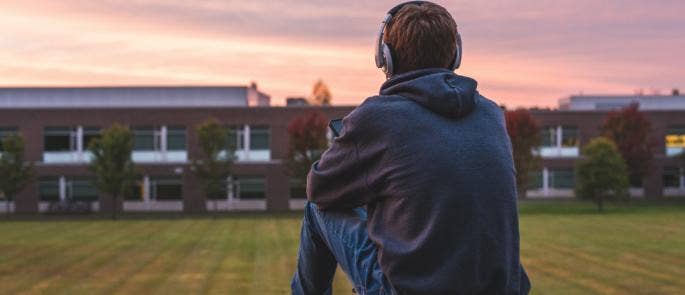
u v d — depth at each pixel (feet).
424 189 5.69
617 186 183.83
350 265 6.18
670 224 138.51
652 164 210.38
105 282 68.08
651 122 219.61
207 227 139.85
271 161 205.57
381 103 5.98
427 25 6.09
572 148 223.10
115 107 203.10
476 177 5.74
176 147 204.64
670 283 66.08
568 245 100.01
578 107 249.96
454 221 5.66
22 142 186.50
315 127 186.39
